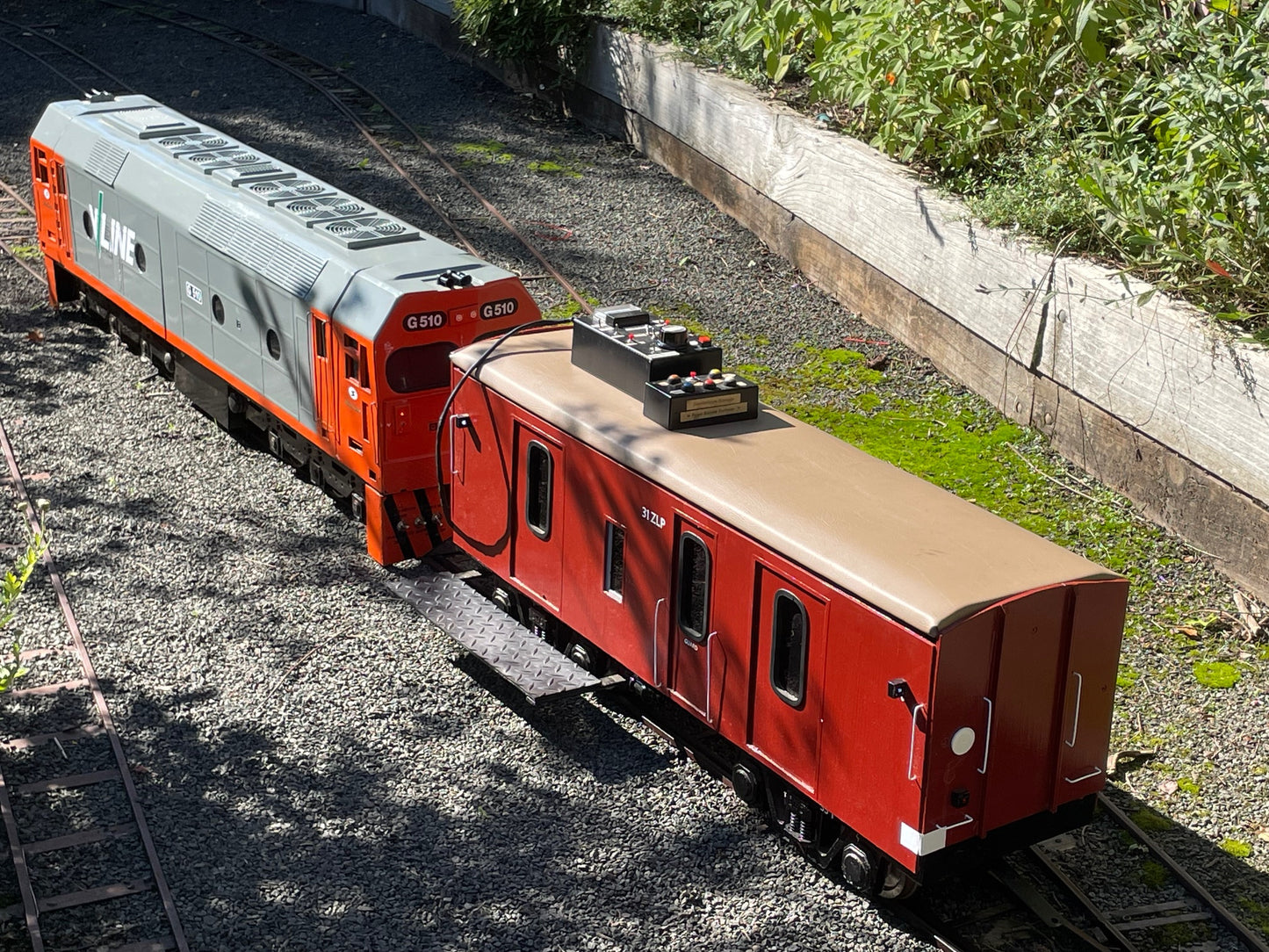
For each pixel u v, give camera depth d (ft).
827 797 25.30
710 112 63.57
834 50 54.08
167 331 46.16
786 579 25.27
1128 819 28.60
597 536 30.04
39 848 26.78
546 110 77.82
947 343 48.52
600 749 30.96
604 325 32.09
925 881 24.00
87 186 49.57
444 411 33.83
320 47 87.86
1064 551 25.21
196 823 27.86
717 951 25.16
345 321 36.32
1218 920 26.27
